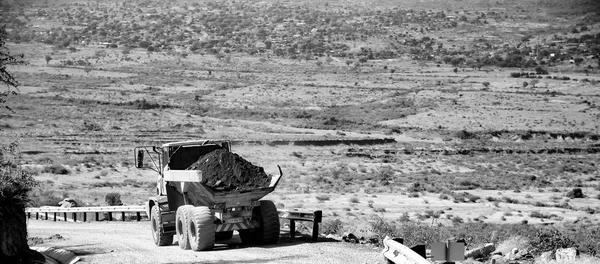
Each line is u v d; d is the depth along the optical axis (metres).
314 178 102.69
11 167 24.25
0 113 166.38
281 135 159.25
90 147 126.38
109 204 60.50
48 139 133.00
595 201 90.56
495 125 193.50
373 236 28.44
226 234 29.25
